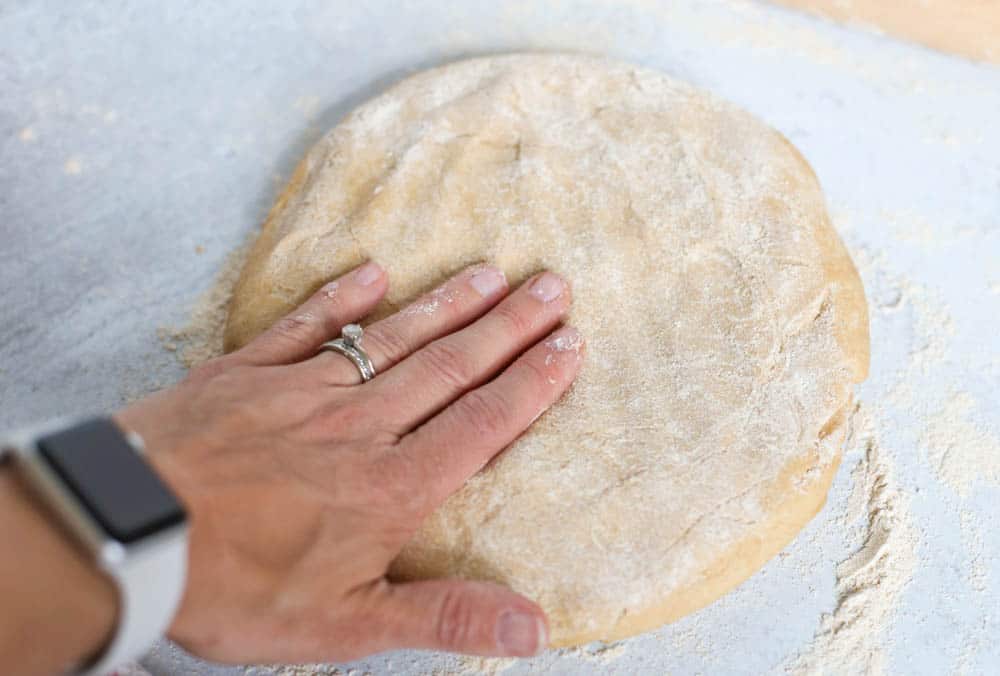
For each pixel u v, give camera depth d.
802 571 0.55
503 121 0.60
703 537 0.51
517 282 0.56
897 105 0.69
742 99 0.68
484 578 0.50
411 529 0.49
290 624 0.45
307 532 0.46
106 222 0.64
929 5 0.69
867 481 0.57
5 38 0.69
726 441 0.52
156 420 0.47
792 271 0.56
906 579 0.55
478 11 0.72
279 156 0.66
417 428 0.50
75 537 0.40
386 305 0.56
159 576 0.40
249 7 0.71
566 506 0.51
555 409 0.53
